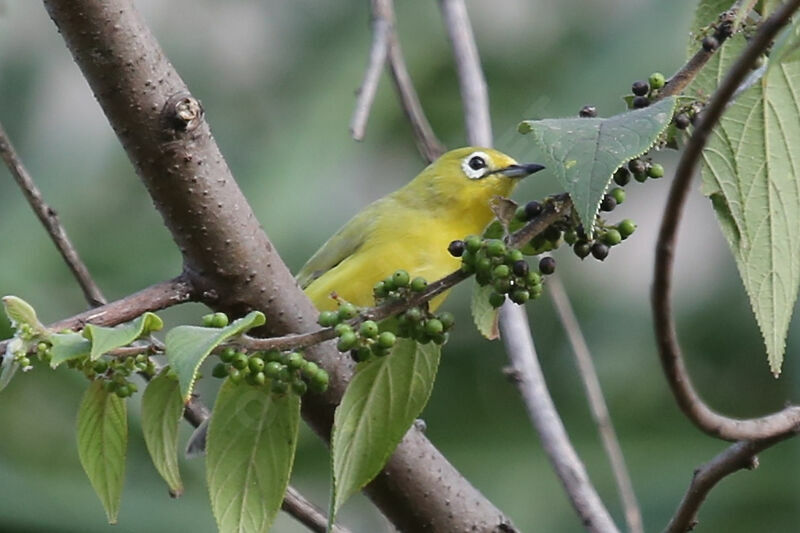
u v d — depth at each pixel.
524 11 14.01
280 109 13.57
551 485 13.16
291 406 4.83
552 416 7.26
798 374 12.73
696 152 4.70
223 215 5.73
